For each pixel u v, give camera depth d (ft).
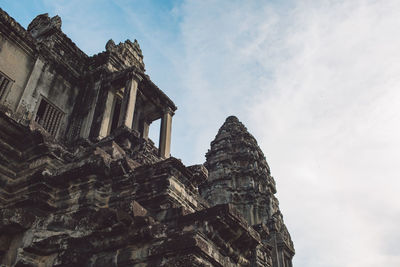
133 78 79.15
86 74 84.79
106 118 76.13
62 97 79.41
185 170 52.65
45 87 75.51
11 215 39.93
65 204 46.26
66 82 81.97
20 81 70.69
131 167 53.88
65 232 38.29
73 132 76.64
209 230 36.45
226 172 178.29
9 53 70.18
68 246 36.88
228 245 39.06
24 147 55.26
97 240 36.91
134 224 35.96
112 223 36.35
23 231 40.19
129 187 47.93
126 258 34.88
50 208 46.52
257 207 164.55
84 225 37.63
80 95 83.25
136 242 35.35
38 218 40.96
